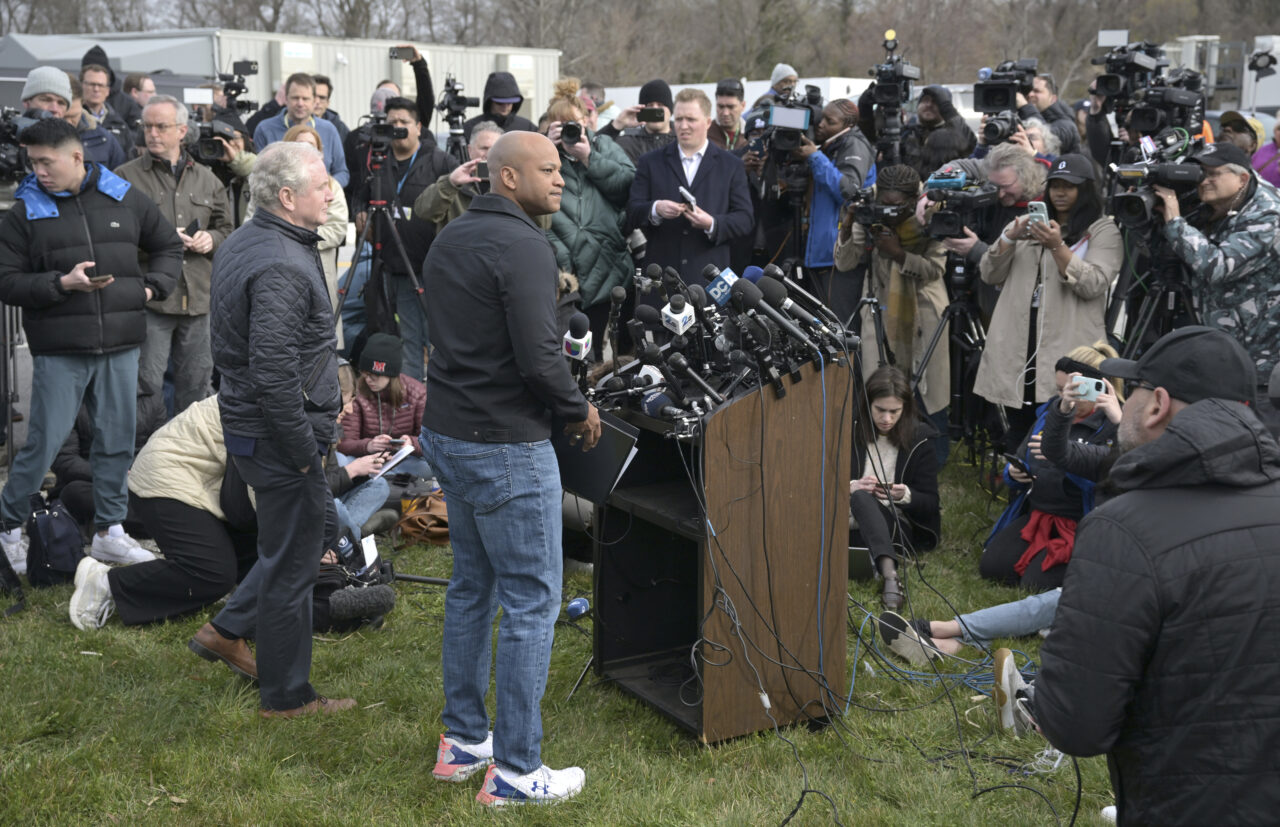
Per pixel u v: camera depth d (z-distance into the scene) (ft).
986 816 9.75
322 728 11.15
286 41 48.52
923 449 15.72
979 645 13.19
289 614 11.14
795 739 10.96
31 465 14.96
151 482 13.37
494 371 9.27
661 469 12.21
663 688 11.94
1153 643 6.10
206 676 12.19
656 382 11.20
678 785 10.14
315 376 11.00
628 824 9.56
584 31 100.17
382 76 51.01
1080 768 10.47
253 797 9.91
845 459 11.04
